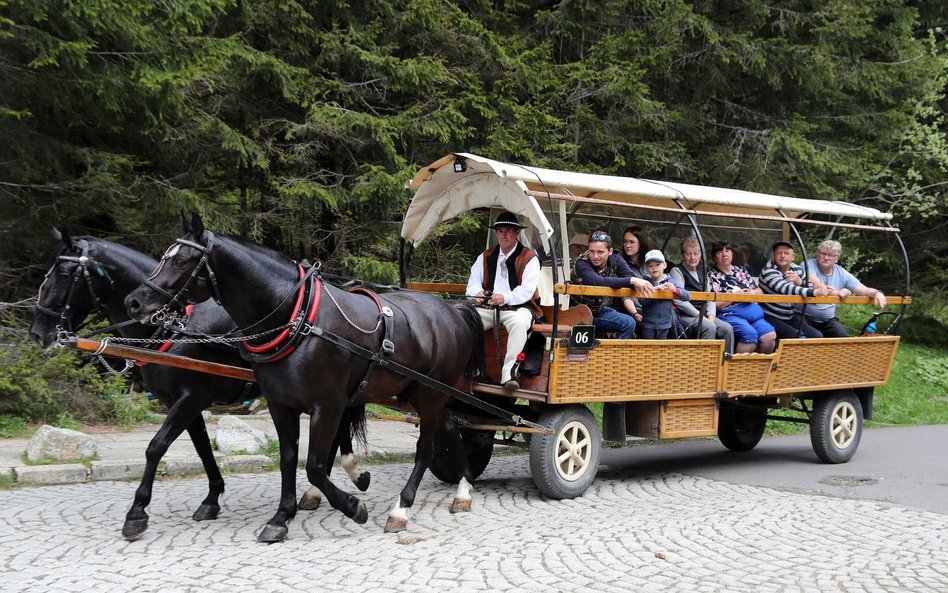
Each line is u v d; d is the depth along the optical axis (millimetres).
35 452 7359
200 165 10859
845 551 5484
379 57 10938
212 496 6133
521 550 5402
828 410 9023
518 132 12312
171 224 10039
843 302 9008
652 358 7422
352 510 5789
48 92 8734
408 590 4590
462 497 6578
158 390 6039
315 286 5711
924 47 17141
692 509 6676
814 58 14461
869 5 15625
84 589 4543
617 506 6793
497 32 13445
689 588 4695
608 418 7512
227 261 5484
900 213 18406
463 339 6715
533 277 7055
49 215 9406
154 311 5312
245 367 6289
